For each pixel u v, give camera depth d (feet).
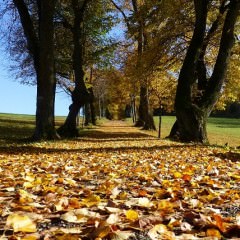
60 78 140.05
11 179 20.99
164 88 104.53
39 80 70.95
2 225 10.84
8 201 14.49
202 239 9.73
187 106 64.23
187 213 12.21
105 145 62.80
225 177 22.86
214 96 66.33
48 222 11.60
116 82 162.81
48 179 20.68
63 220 11.66
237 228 10.43
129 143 68.44
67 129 89.92
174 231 10.58
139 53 100.27
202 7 63.82
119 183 20.04
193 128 64.59
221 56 66.13
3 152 46.98
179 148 52.06
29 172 24.71
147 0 88.69
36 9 97.86
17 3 74.38
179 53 89.97
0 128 113.50
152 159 36.06
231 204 14.89
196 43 64.49
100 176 23.84
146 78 94.48
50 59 70.74
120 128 159.43
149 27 91.56
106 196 16.05
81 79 90.53
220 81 66.59
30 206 12.94
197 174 24.32
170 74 103.60
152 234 9.82
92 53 110.83
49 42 70.49
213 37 84.07
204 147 54.49
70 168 27.25
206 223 10.87
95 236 9.57
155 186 19.06
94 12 106.01
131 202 14.12
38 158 38.40
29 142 66.49
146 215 12.28
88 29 107.76
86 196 15.97
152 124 141.08
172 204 13.74
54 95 72.08
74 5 91.09
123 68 117.91
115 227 10.22
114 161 33.68
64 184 19.95
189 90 64.39
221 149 51.96
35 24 98.53
